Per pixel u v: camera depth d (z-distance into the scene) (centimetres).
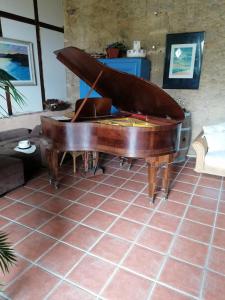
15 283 168
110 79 281
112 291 164
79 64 285
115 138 246
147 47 438
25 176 341
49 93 506
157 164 265
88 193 302
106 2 453
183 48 403
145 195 300
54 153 298
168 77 430
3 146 354
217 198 297
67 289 165
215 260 193
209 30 379
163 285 169
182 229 233
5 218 245
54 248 204
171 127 245
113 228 232
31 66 452
